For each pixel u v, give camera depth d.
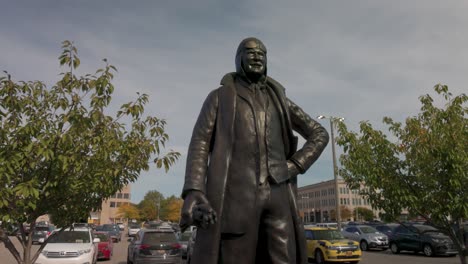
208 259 2.50
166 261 14.55
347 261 17.30
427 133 6.87
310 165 2.96
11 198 5.88
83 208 6.84
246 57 2.94
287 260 2.68
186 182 2.61
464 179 6.61
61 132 5.95
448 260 18.69
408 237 21.80
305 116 3.14
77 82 6.06
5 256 19.97
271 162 2.78
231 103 2.83
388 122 7.53
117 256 21.80
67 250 12.51
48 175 6.13
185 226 2.43
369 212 80.19
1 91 5.82
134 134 6.98
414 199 6.98
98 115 6.11
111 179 6.55
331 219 92.00
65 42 6.07
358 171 7.50
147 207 108.12
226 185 2.66
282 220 2.74
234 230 2.58
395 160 7.26
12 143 5.72
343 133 7.67
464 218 6.86
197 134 2.82
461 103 6.81
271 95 3.01
